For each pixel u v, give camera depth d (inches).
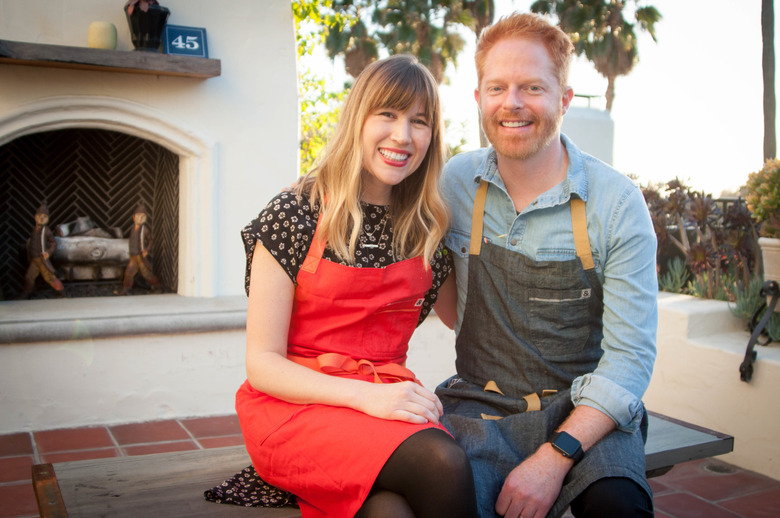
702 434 83.7
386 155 65.8
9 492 107.5
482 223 73.0
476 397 72.2
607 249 68.8
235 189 163.0
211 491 64.4
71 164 172.9
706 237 166.2
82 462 73.5
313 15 240.8
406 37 700.0
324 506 59.9
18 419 135.6
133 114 151.5
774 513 110.3
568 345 71.1
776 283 130.0
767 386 124.3
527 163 70.3
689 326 140.6
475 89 74.1
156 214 182.2
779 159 138.3
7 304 152.7
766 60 454.9
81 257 166.6
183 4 155.4
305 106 355.9
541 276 70.0
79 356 138.7
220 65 151.2
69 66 141.6
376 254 67.5
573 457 61.1
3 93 140.2
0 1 140.3
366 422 57.5
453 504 52.1
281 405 62.9
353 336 66.8
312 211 65.6
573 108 228.4
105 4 148.8
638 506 58.1
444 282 76.7
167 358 145.6
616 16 805.2
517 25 68.1
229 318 148.6
